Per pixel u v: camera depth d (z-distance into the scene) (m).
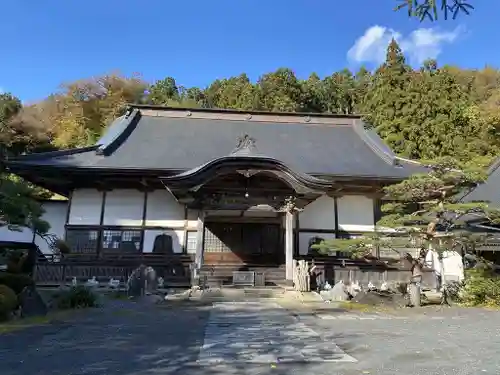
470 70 60.06
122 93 56.62
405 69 45.75
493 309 14.28
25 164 19.28
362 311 13.38
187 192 18.27
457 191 15.74
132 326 10.08
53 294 14.88
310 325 10.45
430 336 9.13
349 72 67.19
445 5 5.26
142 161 21.58
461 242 15.30
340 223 22.11
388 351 7.61
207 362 6.70
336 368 6.39
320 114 29.23
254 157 17.98
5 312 10.75
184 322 10.73
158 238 21.02
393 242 15.41
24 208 12.59
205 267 20.08
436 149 37.69
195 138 25.70
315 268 19.44
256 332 9.36
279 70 55.31
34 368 6.32
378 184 21.75
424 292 19.02
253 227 23.16
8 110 37.78
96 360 6.82
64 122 49.38
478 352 7.57
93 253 20.64
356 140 27.28
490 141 39.34
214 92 61.62
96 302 13.55
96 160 21.28
